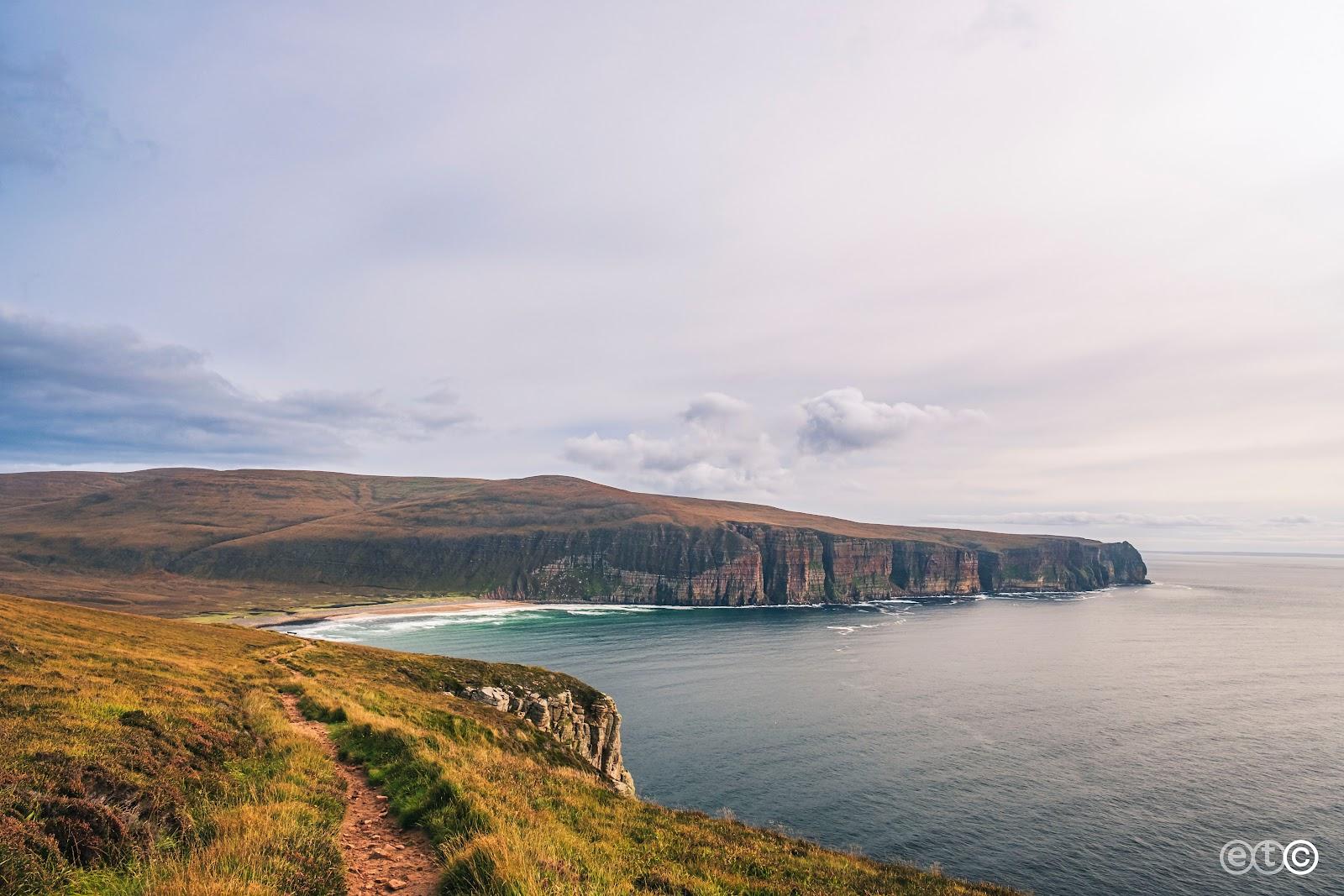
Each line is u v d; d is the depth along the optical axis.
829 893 16.92
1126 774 76.25
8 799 11.44
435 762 20.69
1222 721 98.06
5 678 22.06
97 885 10.63
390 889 12.39
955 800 69.19
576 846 14.96
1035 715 102.56
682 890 14.22
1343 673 135.12
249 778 18.41
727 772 78.12
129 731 17.95
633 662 154.25
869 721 99.31
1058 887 52.56
